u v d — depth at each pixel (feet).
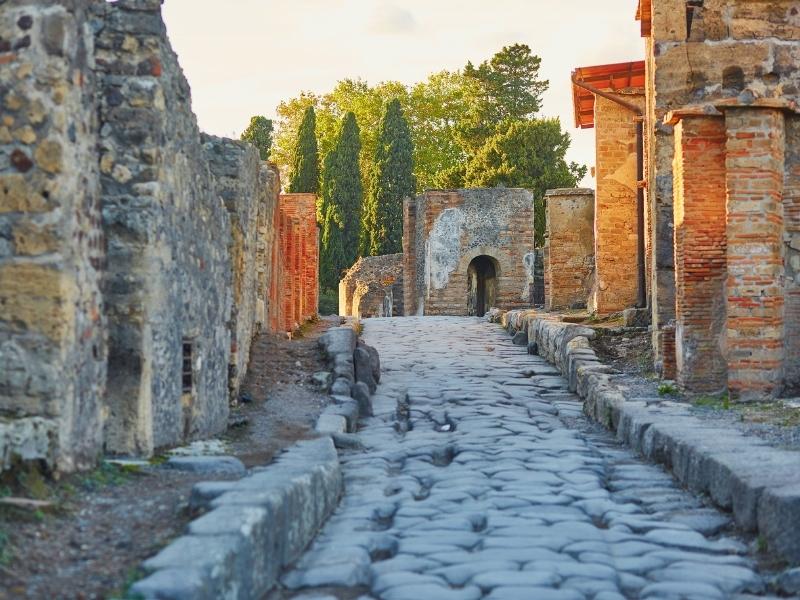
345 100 208.44
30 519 20.21
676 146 46.03
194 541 17.97
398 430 45.73
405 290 140.77
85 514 21.48
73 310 24.43
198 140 33.42
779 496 22.79
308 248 91.61
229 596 17.52
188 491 23.91
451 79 208.74
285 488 22.08
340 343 55.01
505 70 193.88
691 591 20.15
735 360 42.57
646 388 48.14
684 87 53.36
